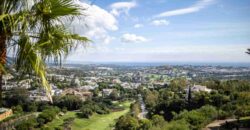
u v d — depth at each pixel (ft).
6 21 9.35
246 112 120.37
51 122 159.33
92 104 225.56
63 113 187.73
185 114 124.67
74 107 204.44
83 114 196.54
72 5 9.84
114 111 235.20
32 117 133.90
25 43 9.32
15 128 102.37
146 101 232.73
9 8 9.52
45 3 9.59
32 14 9.68
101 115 215.10
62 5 9.69
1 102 10.13
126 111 234.58
